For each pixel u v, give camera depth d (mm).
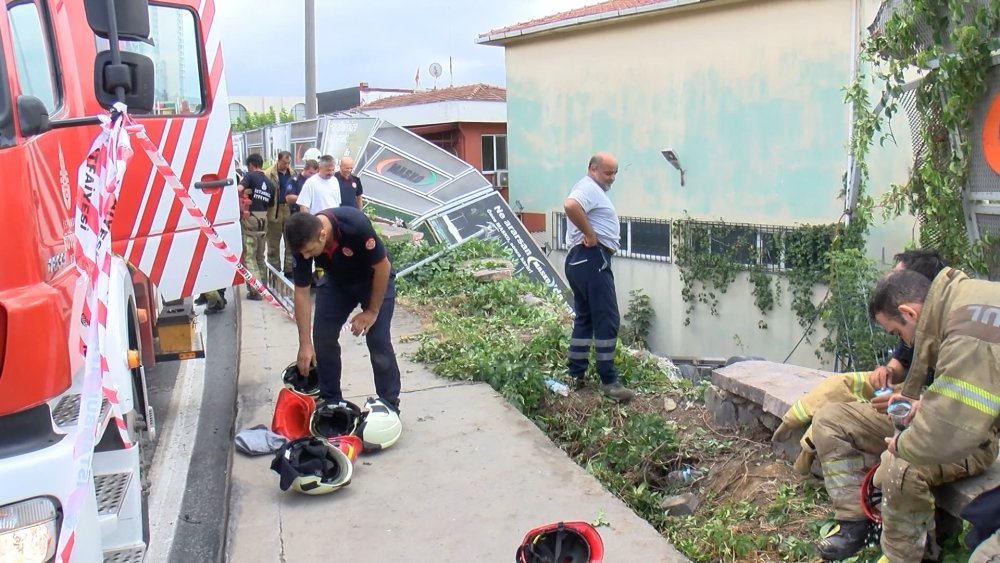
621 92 17891
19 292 2391
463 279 9781
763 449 4938
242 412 5473
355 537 3764
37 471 2277
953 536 3357
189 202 4172
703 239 16297
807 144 14328
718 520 4176
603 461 5352
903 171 12258
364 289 4723
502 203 14891
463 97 26719
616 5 18781
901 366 3791
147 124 5488
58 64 3535
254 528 3855
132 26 2947
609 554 3537
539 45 19828
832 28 13602
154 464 5211
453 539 3729
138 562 3041
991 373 2654
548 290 10133
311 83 17000
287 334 7762
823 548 3613
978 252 5926
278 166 10828
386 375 5012
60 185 2947
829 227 13766
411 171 15297
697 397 6070
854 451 3643
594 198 5754
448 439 4910
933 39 6148
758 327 15547
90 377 2432
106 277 2629
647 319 17781
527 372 6098
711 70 15828
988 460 3186
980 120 5773
